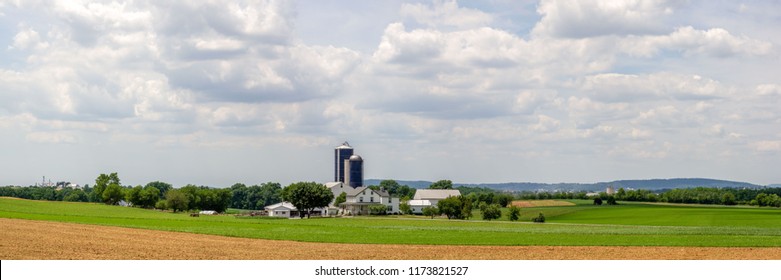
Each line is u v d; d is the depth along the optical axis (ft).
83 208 595.88
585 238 237.86
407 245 214.69
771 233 261.03
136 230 271.90
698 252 189.88
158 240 224.53
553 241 225.56
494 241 227.20
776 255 182.19
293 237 241.96
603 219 535.60
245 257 177.06
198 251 190.19
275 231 275.80
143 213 577.02
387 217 590.14
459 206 563.89
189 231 269.64
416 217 600.39
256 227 307.37
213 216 545.44
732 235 248.73
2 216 361.92
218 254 183.32
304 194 553.23
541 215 480.23
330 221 435.53
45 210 498.69
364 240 232.12
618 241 223.30
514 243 219.00
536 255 185.47
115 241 216.95
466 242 223.51
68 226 286.66
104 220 363.97
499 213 539.70
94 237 230.89
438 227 327.26
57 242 204.74
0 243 192.65
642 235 250.98
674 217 522.06
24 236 221.46
